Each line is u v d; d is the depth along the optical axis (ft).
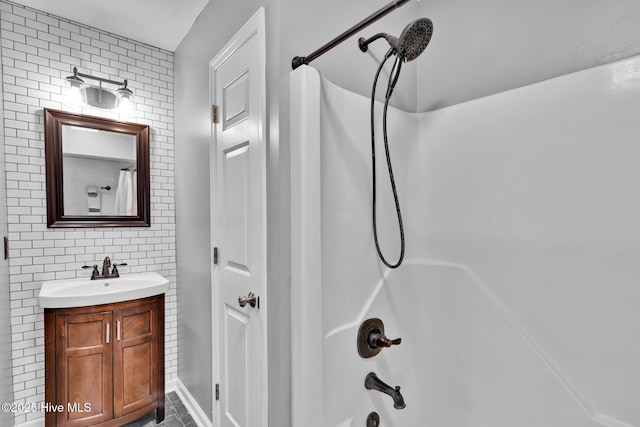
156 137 7.50
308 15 3.75
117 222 6.89
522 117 3.64
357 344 3.83
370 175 4.11
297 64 3.49
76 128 6.44
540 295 3.51
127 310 5.77
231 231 4.87
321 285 3.36
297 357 3.30
